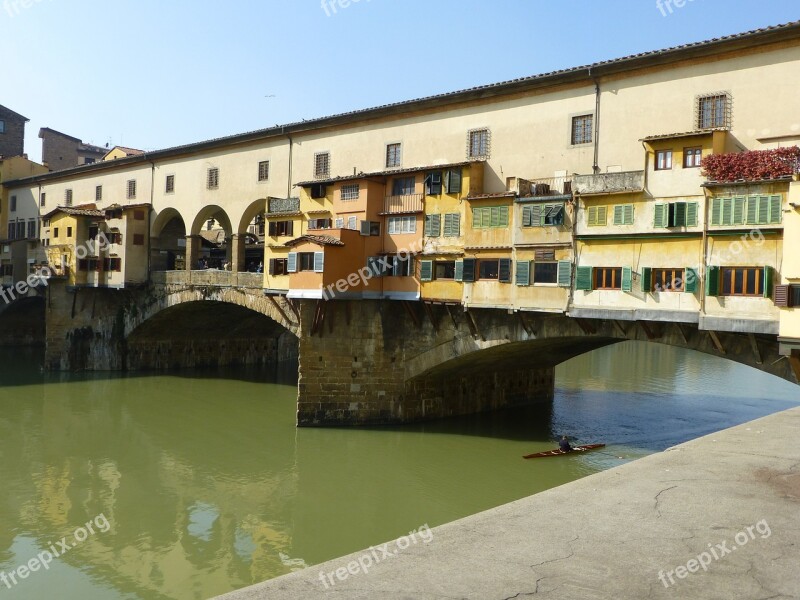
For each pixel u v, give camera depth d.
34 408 37.03
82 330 48.56
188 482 24.73
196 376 47.97
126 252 44.84
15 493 23.50
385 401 31.36
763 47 21.78
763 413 36.56
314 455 27.56
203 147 41.19
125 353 48.22
